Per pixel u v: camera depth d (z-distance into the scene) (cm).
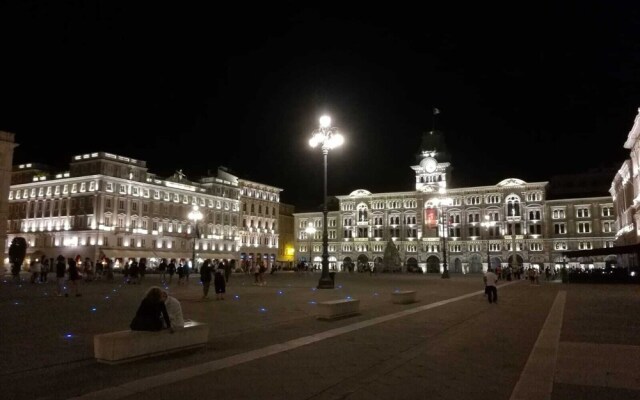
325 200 4119
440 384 957
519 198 11769
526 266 11438
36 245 9906
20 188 10494
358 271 12825
